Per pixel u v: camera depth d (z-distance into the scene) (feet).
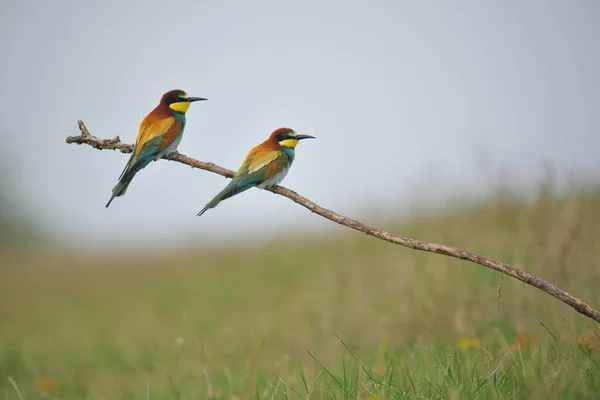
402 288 43.37
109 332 60.70
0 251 151.94
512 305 34.50
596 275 34.09
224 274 81.30
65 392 41.09
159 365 37.19
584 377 21.25
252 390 30.04
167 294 76.74
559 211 38.86
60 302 86.53
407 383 24.39
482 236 47.01
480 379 23.22
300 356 39.65
